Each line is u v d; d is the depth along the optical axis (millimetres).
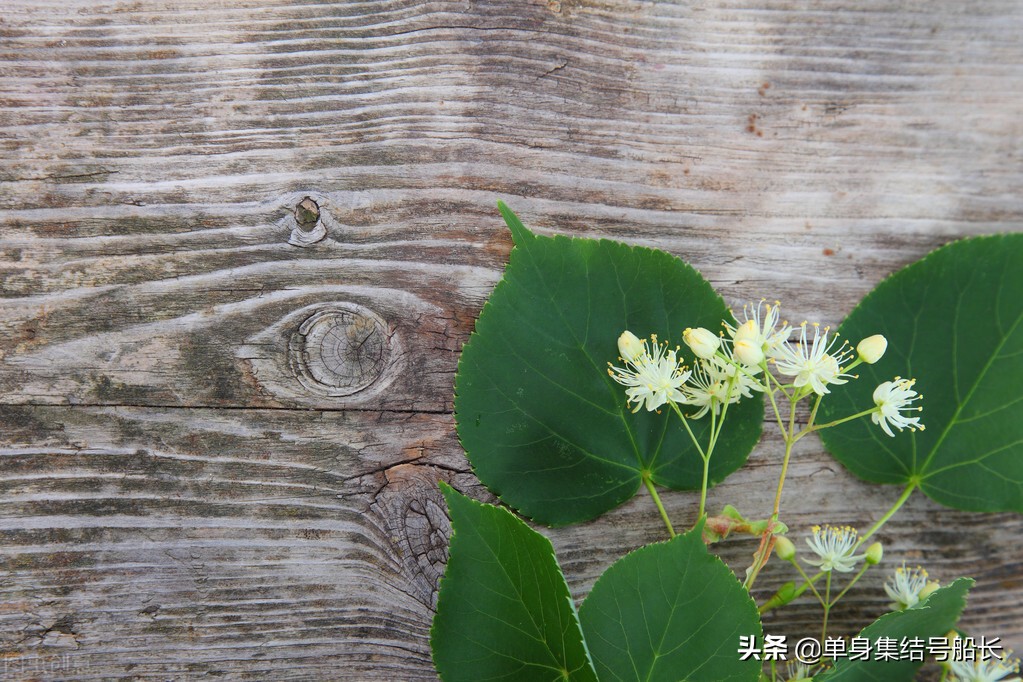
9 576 234
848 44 258
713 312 240
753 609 213
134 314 237
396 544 241
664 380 226
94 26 238
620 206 249
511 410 235
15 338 235
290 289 240
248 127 241
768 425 253
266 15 241
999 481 247
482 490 242
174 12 240
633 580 215
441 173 244
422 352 243
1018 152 262
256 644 239
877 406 230
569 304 235
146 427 237
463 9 245
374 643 241
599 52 249
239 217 240
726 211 253
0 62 237
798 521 253
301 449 240
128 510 236
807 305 255
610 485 240
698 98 253
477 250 244
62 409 235
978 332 250
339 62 242
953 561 256
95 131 238
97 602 236
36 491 235
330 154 242
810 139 257
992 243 250
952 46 261
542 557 206
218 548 238
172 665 237
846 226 257
